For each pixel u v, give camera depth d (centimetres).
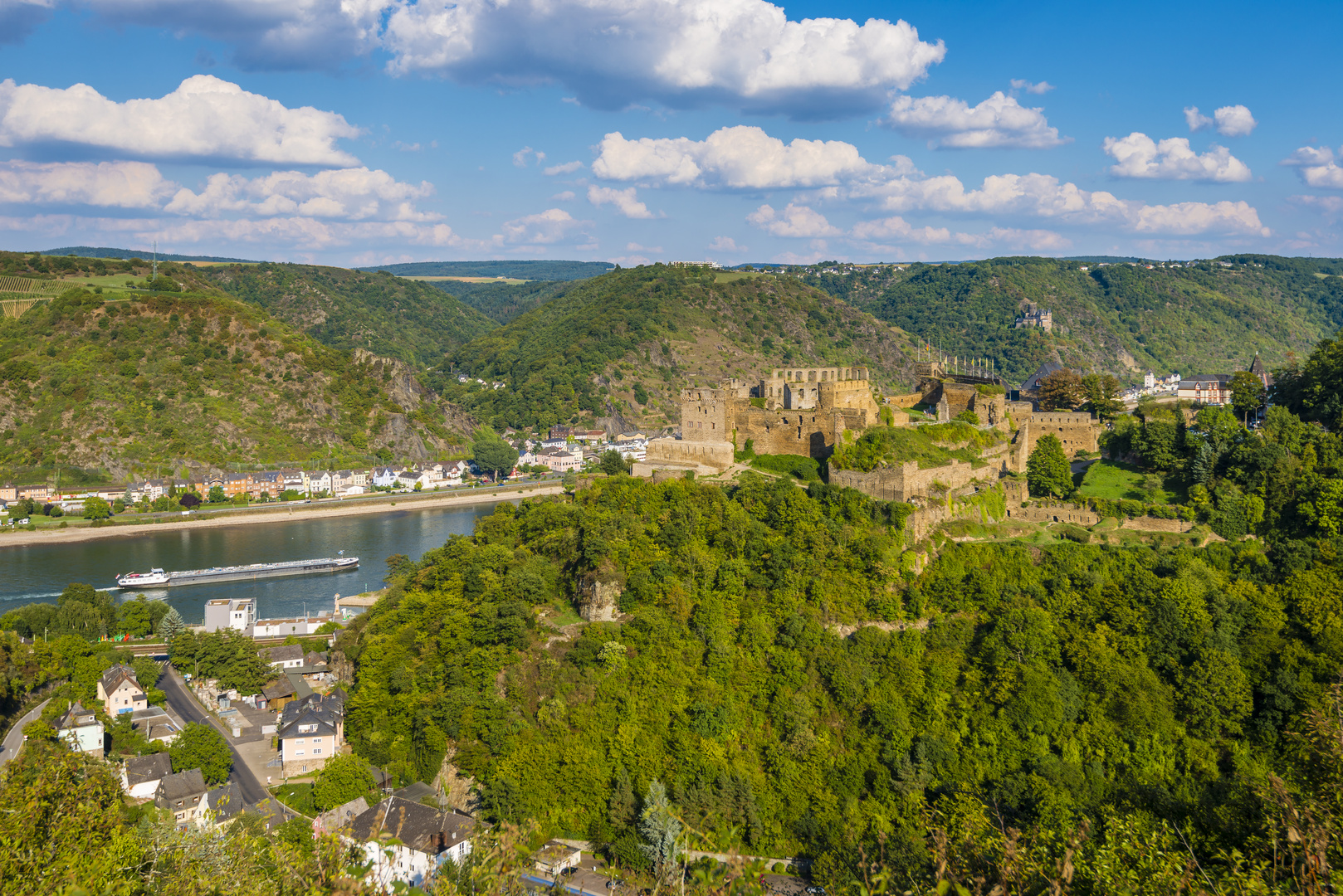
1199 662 14275
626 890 11919
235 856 7294
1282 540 16638
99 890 6712
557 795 14462
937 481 18375
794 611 16138
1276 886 6172
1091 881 7544
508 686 16212
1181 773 13488
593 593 17038
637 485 19638
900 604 16062
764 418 19950
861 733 14612
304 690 19962
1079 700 14325
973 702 14562
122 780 14962
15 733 17088
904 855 11431
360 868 6525
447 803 14612
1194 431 19125
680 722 14900
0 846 6838
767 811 13912
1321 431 18462
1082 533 17538
